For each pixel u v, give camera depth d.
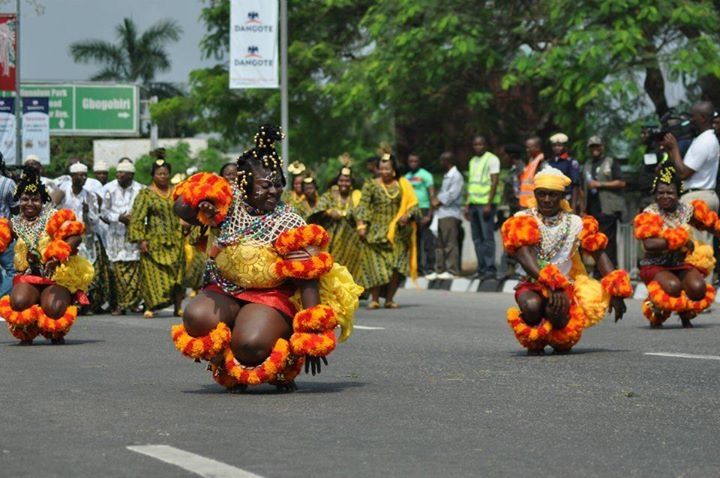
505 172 46.19
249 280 14.30
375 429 11.89
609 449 10.91
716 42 43.22
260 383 14.29
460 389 14.76
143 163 98.88
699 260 23.22
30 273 21.14
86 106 94.94
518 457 10.54
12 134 44.69
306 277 14.13
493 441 11.27
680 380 15.41
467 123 49.75
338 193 30.89
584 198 33.94
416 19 47.03
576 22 41.69
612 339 21.12
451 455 10.61
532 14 45.78
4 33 44.69
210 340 14.12
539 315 18.56
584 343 20.45
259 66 43.28
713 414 12.80
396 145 54.91
